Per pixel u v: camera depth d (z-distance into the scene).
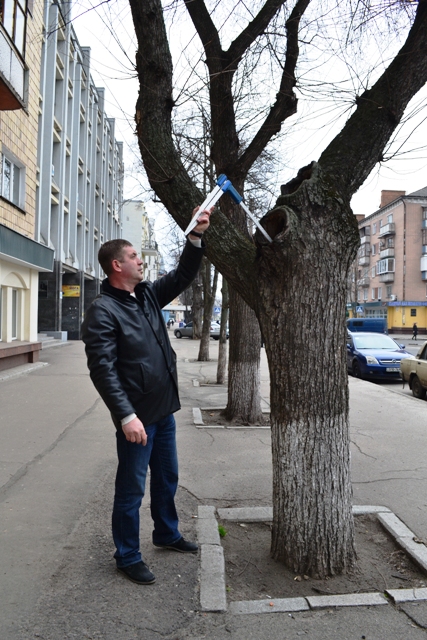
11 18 10.23
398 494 4.82
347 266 3.30
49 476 5.16
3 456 5.87
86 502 4.45
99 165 34.75
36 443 6.48
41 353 20.25
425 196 55.41
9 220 13.15
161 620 2.73
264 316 3.32
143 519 4.07
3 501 4.46
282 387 3.28
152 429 3.19
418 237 55.56
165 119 4.00
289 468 3.29
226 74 5.79
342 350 3.30
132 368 3.05
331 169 3.38
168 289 3.46
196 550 3.48
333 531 3.26
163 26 4.04
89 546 3.59
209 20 5.59
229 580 3.21
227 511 4.19
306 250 3.16
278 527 3.40
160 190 3.86
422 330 55.97
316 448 3.24
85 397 10.07
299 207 3.20
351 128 3.53
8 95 10.53
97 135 34.12
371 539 3.85
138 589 3.01
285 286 3.21
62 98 24.09
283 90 5.77
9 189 13.66
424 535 3.87
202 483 5.05
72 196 27.19
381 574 3.30
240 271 3.52
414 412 9.43
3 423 7.66
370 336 17.42
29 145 14.73
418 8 3.50
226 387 12.23
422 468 5.71
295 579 3.20
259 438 6.98
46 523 3.99
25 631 2.62
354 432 7.66
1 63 9.72
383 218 60.41
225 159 6.73
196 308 36.22
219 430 7.46
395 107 3.51
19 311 15.29
